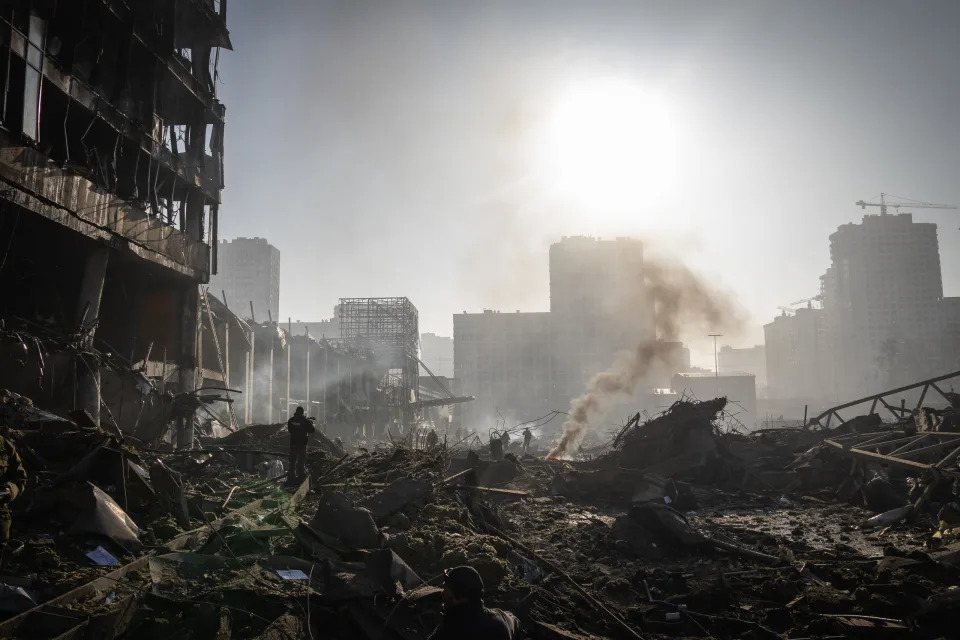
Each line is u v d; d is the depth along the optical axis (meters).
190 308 26.22
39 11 16.62
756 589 8.84
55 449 9.74
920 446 18.95
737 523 14.61
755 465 22.38
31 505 7.70
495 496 17.59
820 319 187.62
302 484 12.67
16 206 16.69
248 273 164.50
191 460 15.59
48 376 17.23
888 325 161.38
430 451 19.64
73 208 18.16
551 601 7.93
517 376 133.62
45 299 21.02
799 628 7.48
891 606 7.88
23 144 16.12
